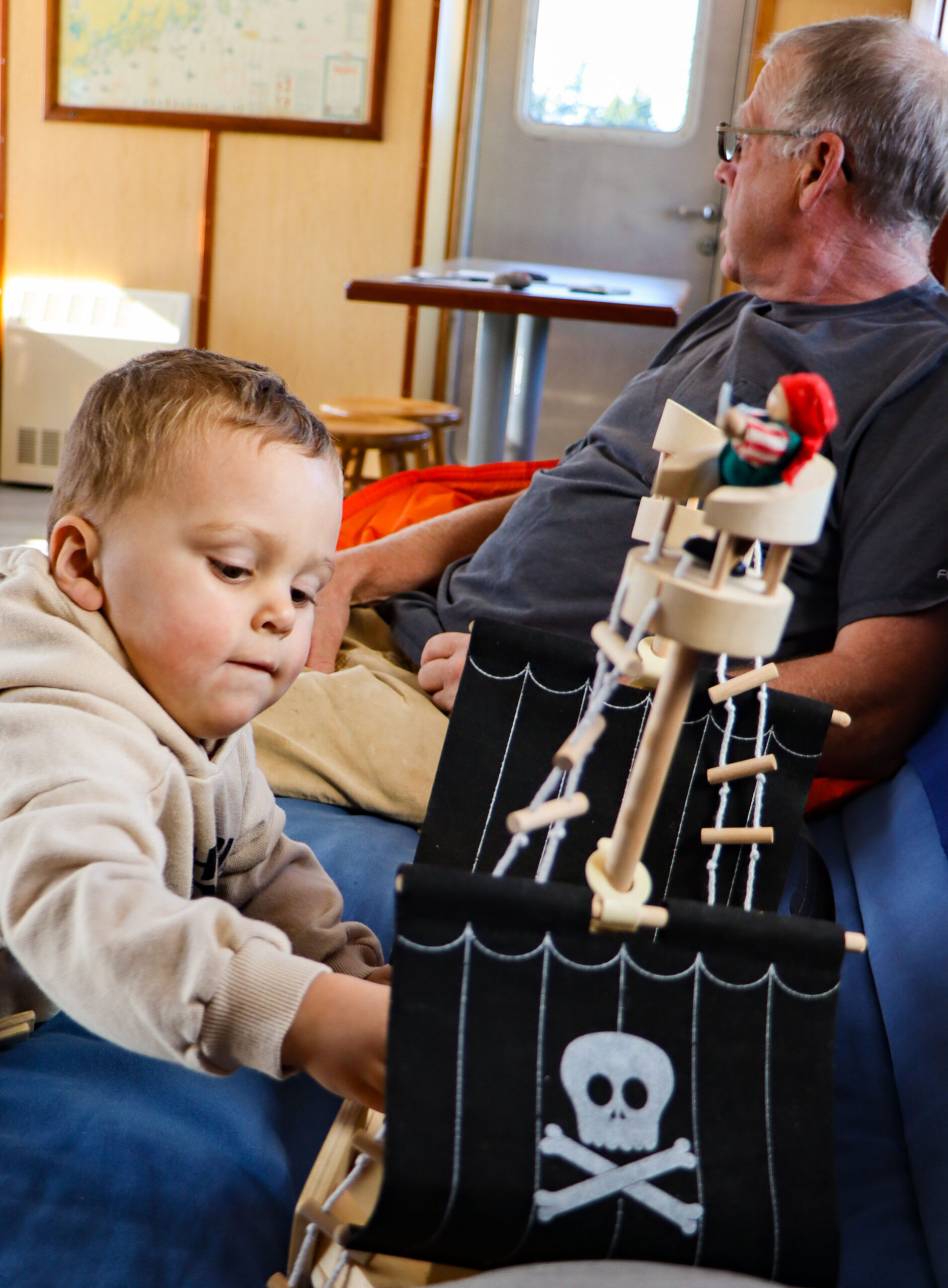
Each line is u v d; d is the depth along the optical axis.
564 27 3.94
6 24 3.95
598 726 0.38
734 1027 0.45
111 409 0.62
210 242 4.05
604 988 0.44
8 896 0.51
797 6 3.73
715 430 0.44
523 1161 0.42
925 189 1.19
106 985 0.48
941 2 3.34
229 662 0.62
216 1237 0.56
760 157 1.23
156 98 3.94
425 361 4.18
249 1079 0.69
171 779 0.62
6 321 4.08
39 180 4.08
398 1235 0.42
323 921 0.73
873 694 1.00
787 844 0.61
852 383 1.10
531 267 3.42
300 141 3.92
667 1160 0.43
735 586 0.35
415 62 3.78
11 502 3.91
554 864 0.61
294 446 0.62
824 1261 0.43
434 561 1.39
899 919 0.82
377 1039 0.45
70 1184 0.57
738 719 0.61
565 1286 0.41
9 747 0.57
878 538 1.03
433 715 1.11
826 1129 0.45
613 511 1.17
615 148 4.01
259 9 3.81
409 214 3.93
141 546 0.61
